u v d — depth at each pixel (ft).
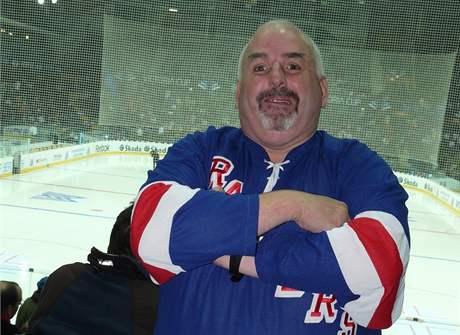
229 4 9.57
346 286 2.20
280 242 2.28
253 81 2.65
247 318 2.34
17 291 6.56
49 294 3.06
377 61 9.06
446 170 9.53
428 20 8.91
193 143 2.76
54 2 9.78
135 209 2.35
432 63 8.95
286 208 2.26
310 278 2.20
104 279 3.12
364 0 9.06
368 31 9.09
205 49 9.66
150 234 2.24
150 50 9.97
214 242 2.20
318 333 2.33
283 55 2.64
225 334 2.35
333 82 9.19
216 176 2.64
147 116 9.95
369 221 2.31
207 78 9.81
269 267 2.23
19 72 10.02
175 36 9.84
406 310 13.12
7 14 9.80
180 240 2.21
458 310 13.42
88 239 16.63
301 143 2.69
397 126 9.11
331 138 2.80
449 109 8.89
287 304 2.34
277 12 9.21
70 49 10.00
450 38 8.87
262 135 2.62
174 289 2.48
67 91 10.12
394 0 8.96
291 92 2.59
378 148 9.16
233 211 2.22
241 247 2.19
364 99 9.06
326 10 9.10
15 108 10.12
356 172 2.55
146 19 9.82
